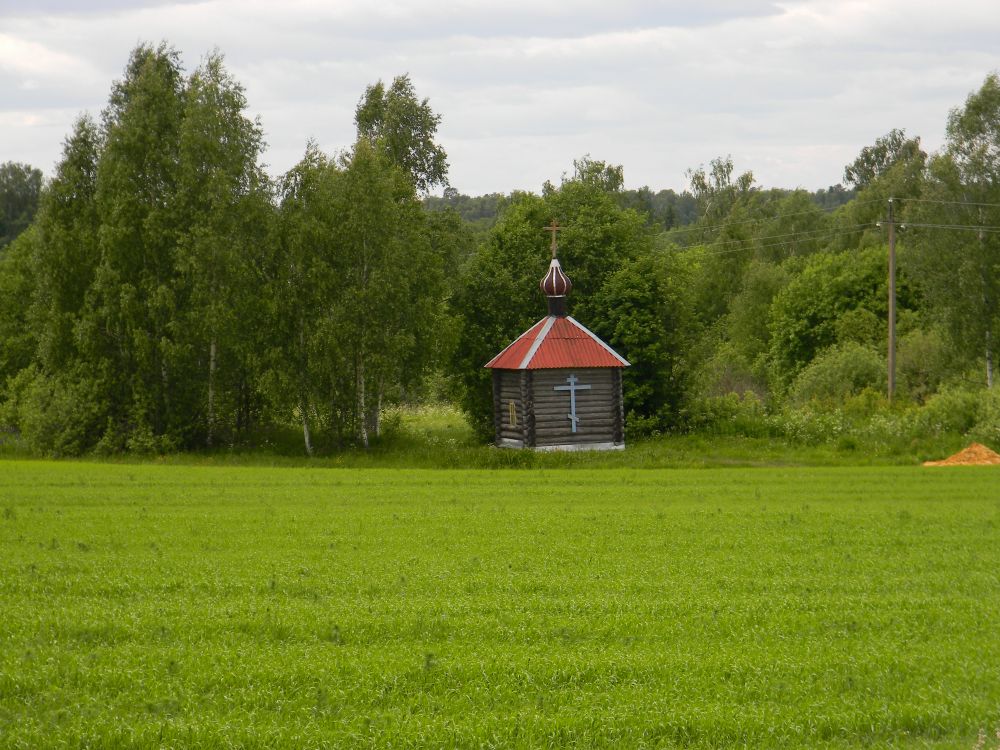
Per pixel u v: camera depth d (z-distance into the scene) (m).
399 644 16.66
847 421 61.94
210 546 25.72
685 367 71.88
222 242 60.88
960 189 82.44
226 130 63.16
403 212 66.50
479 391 73.38
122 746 12.58
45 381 64.19
